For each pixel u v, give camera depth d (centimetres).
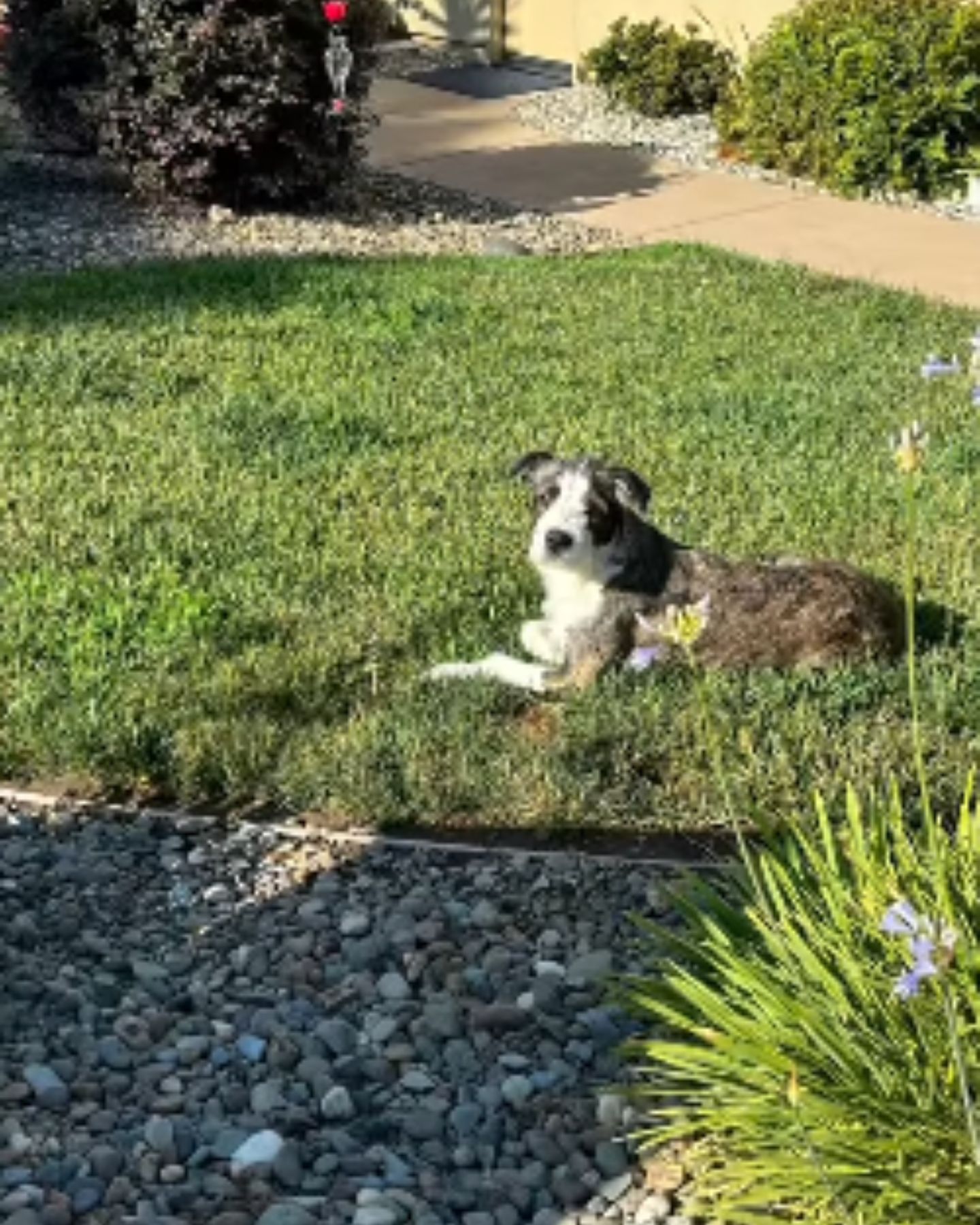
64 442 645
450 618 533
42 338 739
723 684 495
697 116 1209
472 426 664
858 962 373
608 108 1235
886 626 512
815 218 968
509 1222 364
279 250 893
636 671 501
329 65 923
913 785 465
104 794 475
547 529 492
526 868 448
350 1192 368
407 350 741
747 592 505
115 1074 393
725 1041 362
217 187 946
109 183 987
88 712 489
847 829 420
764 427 668
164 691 497
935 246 912
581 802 462
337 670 509
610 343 754
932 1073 357
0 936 427
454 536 577
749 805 437
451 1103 388
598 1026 402
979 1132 347
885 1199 343
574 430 661
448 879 446
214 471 624
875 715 489
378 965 421
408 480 617
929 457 638
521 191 1028
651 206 995
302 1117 382
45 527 580
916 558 562
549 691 502
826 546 570
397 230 938
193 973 420
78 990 412
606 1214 365
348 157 966
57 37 974
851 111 1014
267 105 913
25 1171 370
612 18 1310
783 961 376
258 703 496
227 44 908
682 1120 378
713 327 774
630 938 427
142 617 530
